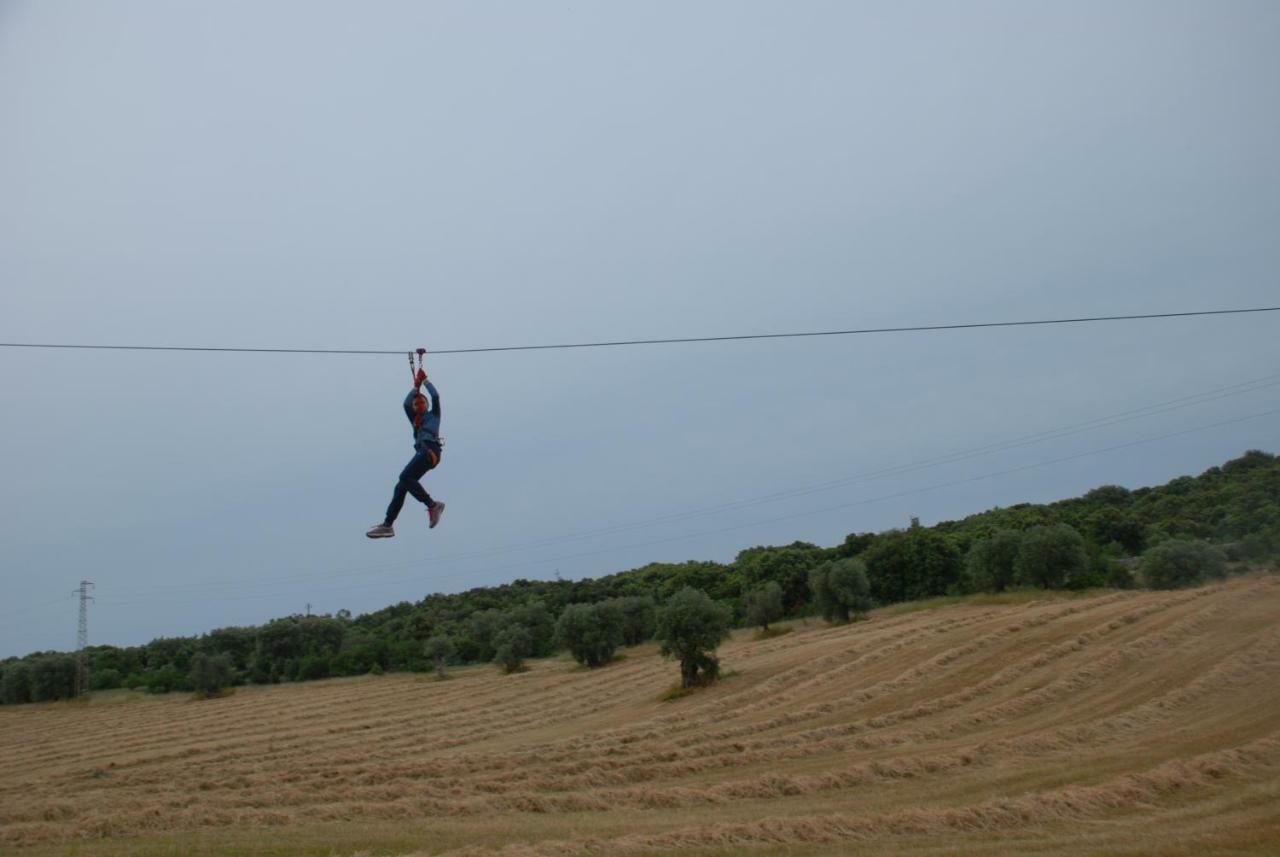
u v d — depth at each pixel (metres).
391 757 45.41
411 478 15.24
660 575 131.00
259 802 29.41
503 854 18.95
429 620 117.94
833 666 59.88
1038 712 41.12
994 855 18.47
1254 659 45.28
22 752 59.16
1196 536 88.88
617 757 36.16
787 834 21.03
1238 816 21.91
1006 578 86.38
